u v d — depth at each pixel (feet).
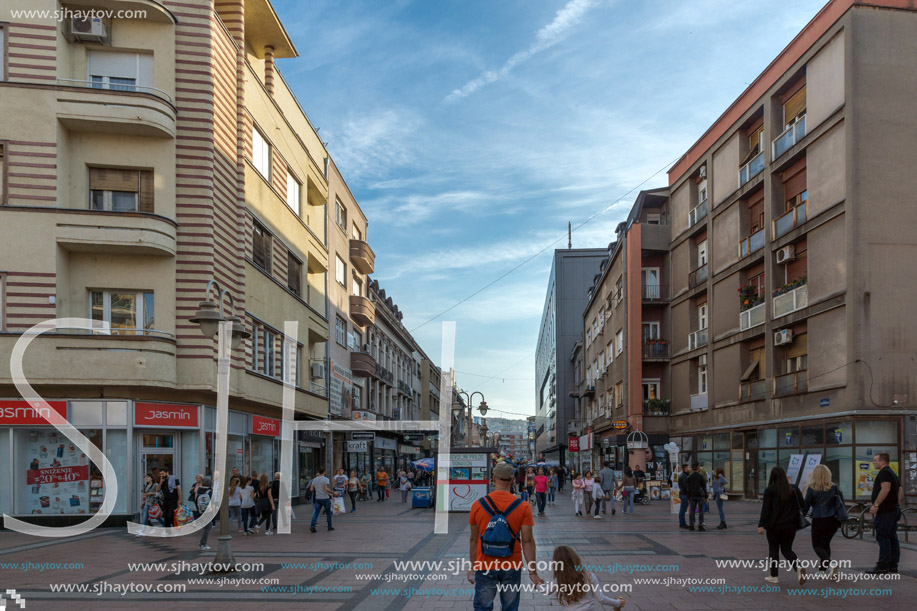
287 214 91.71
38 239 60.75
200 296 65.51
